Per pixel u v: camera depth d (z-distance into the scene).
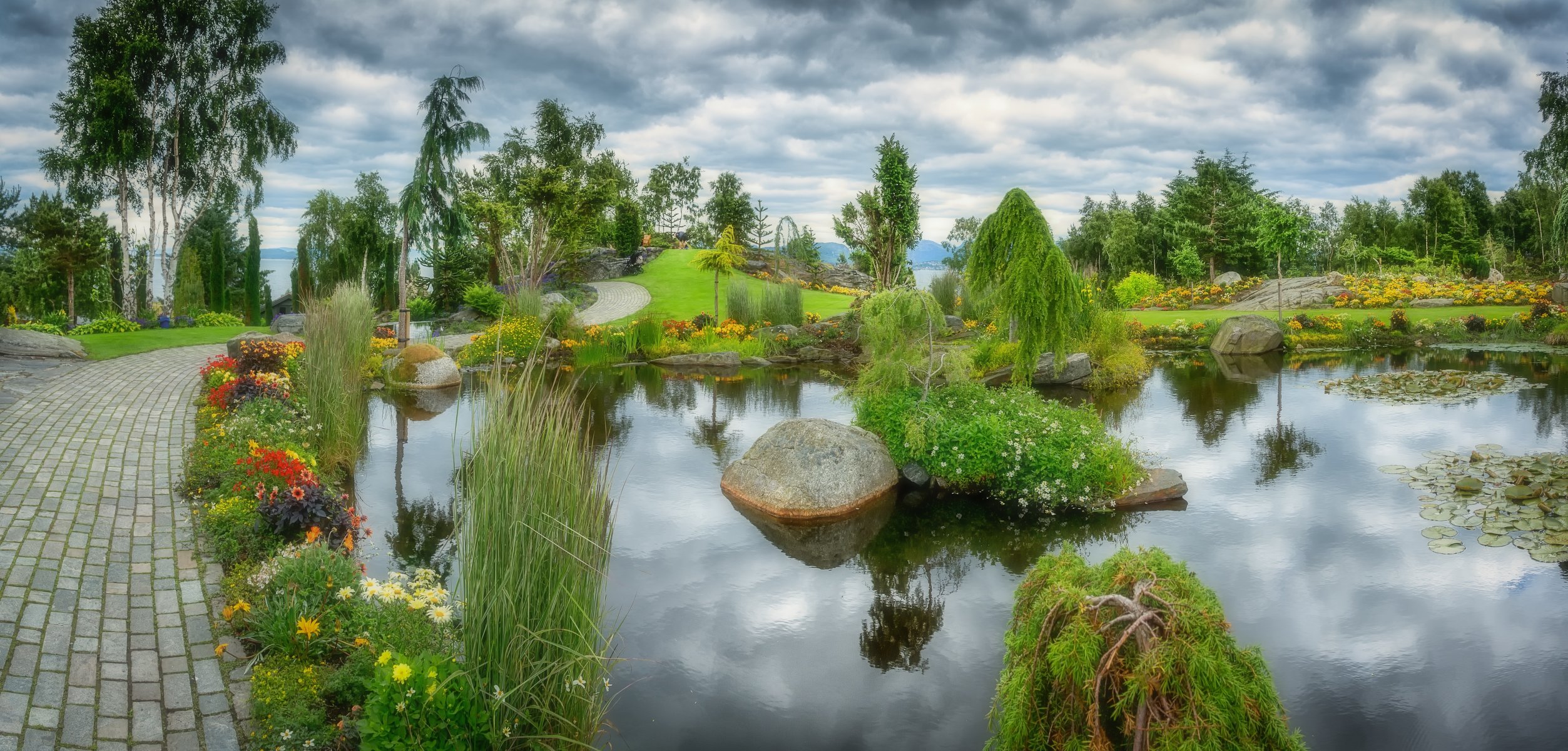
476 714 3.35
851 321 25.12
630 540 7.77
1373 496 8.79
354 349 11.34
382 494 8.84
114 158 25.53
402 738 3.21
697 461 10.93
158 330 24.66
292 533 5.86
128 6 25.83
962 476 9.16
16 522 6.12
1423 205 53.91
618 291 39.88
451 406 14.57
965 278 14.95
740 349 23.45
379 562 6.82
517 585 3.50
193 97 26.91
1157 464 10.35
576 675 3.65
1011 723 3.22
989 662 5.46
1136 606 2.94
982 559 7.35
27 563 5.32
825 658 5.50
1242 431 12.33
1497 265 46.12
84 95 25.36
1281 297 32.03
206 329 25.94
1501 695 4.82
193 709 3.83
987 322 24.20
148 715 3.75
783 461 8.91
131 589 5.09
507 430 3.62
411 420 13.19
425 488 9.10
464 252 38.25
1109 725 3.11
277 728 3.60
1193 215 49.16
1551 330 23.66
